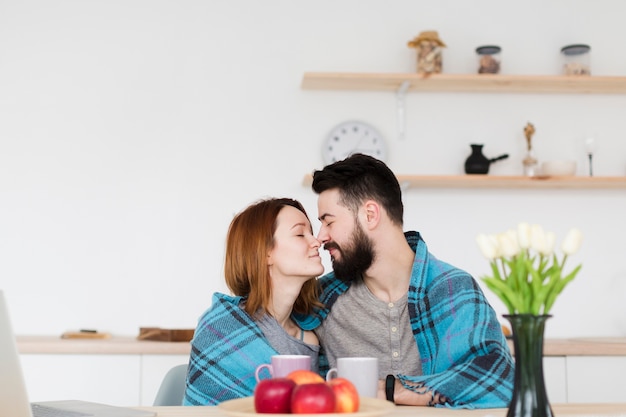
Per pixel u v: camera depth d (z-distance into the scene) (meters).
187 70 3.36
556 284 1.01
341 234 1.82
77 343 2.78
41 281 3.23
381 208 1.82
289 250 1.74
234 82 3.36
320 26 3.40
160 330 2.91
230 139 3.34
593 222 3.38
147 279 3.26
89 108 3.32
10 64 3.32
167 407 1.42
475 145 3.23
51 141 3.30
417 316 1.75
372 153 3.31
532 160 3.26
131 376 2.79
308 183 3.22
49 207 3.27
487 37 3.45
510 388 1.50
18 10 3.34
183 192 3.31
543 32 3.46
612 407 1.42
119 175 3.30
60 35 3.35
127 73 3.35
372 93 3.38
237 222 1.80
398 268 1.83
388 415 1.31
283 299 1.78
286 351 1.74
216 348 1.69
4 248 3.24
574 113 3.44
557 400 2.83
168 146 3.32
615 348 2.85
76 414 1.30
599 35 3.48
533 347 1.01
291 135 3.35
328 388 1.06
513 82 3.24
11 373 1.10
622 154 3.44
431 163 3.37
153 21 3.37
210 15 3.38
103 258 3.26
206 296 3.27
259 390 1.10
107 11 3.37
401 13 3.43
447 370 1.54
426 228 3.33
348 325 1.86
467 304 1.70
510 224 3.35
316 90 3.37
